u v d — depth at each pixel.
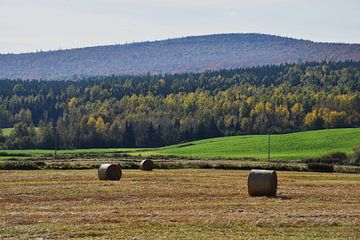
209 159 113.88
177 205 35.16
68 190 43.31
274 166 84.75
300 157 122.81
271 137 162.25
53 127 184.62
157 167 82.62
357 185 53.62
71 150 163.12
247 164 88.25
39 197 39.00
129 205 35.06
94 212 31.48
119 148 179.75
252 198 40.47
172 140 193.50
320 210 33.53
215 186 49.47
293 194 43.69
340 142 146.50
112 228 26.39
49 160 102.50
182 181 55.31
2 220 28.34
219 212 31.98
